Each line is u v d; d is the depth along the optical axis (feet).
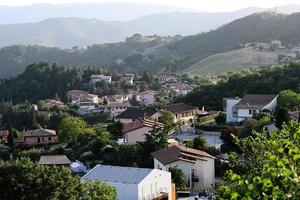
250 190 43.70
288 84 388.16
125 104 572.92
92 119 524.11
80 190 141.18
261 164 78.69
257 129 262.47
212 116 375.25
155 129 257.75
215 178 227.81
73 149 300.61
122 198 177.37
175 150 226.38
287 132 74.64
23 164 137.39
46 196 131.95
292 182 43.39
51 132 391.86
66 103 648.38
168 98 558.15
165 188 189.26
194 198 191.83
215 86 447.42
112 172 188.14
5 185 132.36
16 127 539.70
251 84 411.95
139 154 247.29
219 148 269.23
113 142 295.69
